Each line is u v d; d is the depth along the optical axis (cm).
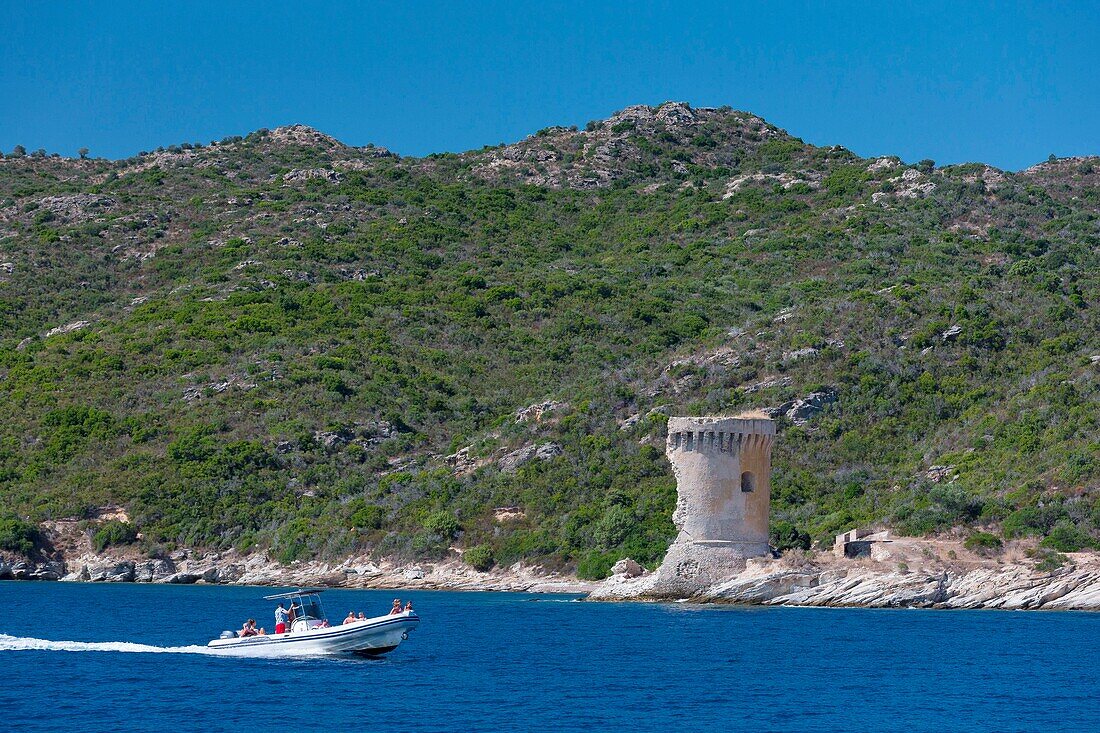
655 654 18162
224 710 13962
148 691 15038
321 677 16062
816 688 15512
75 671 16462
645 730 13175
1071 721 13762
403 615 17525
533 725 13350
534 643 19362
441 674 16362
